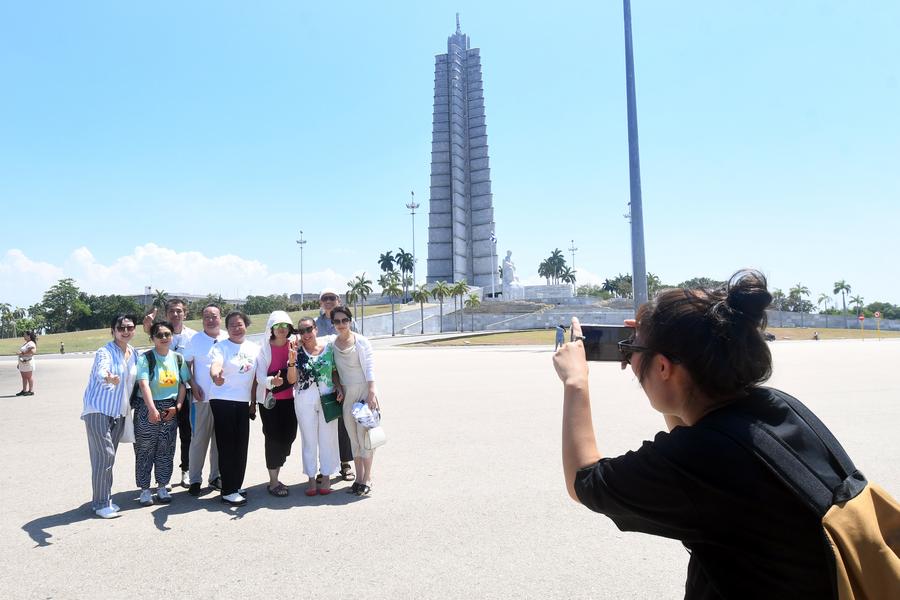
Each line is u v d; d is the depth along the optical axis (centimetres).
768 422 139
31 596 387
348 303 7569
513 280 10781
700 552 138
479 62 10162
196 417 648
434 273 9688
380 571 416
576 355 181
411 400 1325
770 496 123
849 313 11819
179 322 817
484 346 4644
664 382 156
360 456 627
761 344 145
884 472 627
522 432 911
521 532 486
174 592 389
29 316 10612
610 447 790
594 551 443
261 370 634
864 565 118
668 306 154
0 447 889
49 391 1795
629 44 2011
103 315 10375
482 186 10044
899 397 1207
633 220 1967
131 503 612
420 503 573
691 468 128
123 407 596
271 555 452
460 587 386
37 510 581
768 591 126
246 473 741
